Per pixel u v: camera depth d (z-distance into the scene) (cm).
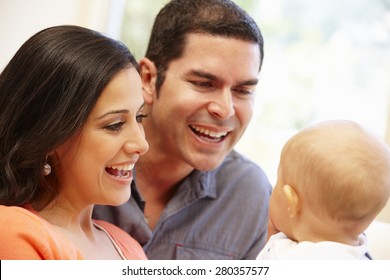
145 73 202
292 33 307
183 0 198
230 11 190
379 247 212
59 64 140
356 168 150
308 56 304
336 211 153
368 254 167
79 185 148
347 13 298
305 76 304
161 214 206
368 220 156
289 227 165
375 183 150
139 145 149
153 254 205
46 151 141
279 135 307
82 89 139
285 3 309
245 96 197
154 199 212
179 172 206
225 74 187
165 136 198
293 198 159
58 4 321
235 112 197
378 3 292
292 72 306
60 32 144
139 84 151
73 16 326
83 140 143
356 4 296
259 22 312
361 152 151
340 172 150
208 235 211
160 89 197
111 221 200
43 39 143
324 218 156
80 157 144
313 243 154
